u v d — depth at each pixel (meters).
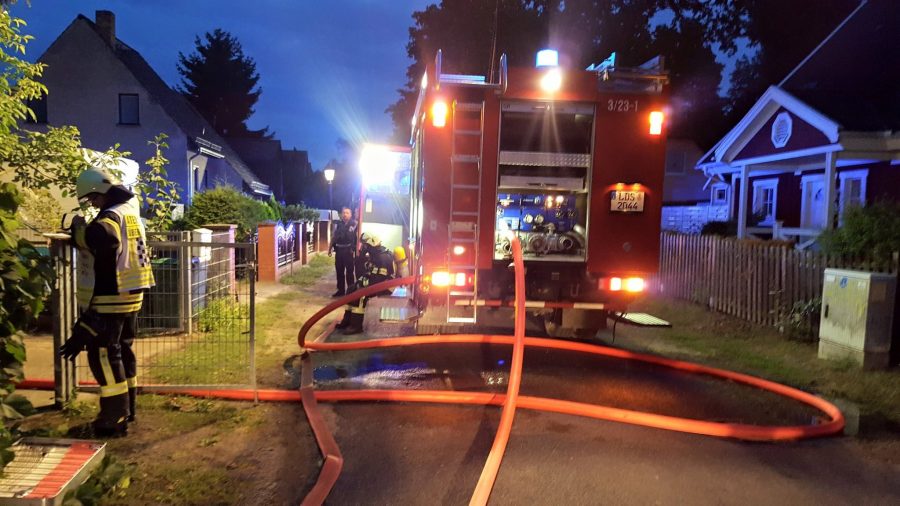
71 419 4.44
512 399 4.50
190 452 4.02
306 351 6.67
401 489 3.62
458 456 4.09
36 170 7.07
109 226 3.94
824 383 5.98
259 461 3.93
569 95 6.33
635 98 6.48
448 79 6.68
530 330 8.38
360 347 7.00
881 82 13.45
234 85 61.94
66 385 4.68
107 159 7.45
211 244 5.01
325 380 5.89
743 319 9.17
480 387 5.75
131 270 4.14
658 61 6.44
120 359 4.20
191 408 4.80
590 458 4.10
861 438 4.57
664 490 3.67
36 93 6.95
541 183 6.68
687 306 10.21
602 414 4.85
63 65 25.17
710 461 4.10
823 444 4.45
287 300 10.49
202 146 26.98
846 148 11.66
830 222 12.09
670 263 11.41
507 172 6.77
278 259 13.17
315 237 18.77
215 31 61.28
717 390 5.83
